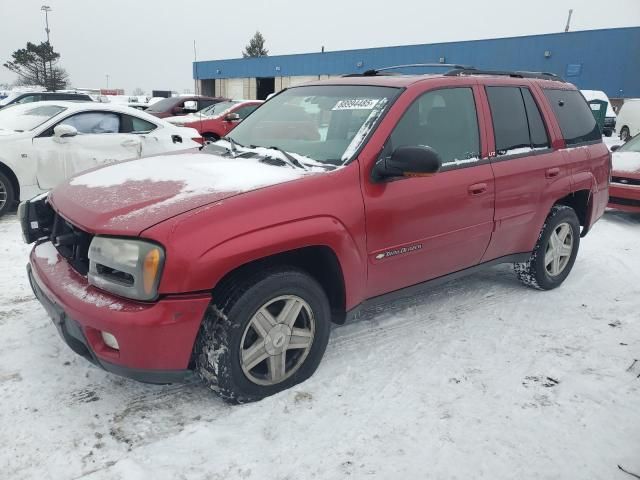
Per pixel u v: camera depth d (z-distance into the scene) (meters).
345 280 3.03
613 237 6.73
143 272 2.41
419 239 3.38
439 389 3.06
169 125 7.87
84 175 3.37
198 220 2.49
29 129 6.58
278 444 2.55
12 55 57.41
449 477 2.38
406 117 3.35
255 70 41.72
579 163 4.64
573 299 4.50
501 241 4.04
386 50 34.75
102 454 2.45
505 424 2.76
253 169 3.08
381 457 2.49
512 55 30.70
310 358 3.03
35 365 3.12
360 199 3.03
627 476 2.42
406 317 4.02
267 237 2.62
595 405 2.95
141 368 2.51
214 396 2.93
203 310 2.53
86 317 2.49
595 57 28.20
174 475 2.34
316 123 3.55
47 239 3.30
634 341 3.74
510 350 3.55
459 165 3.59
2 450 2.44
